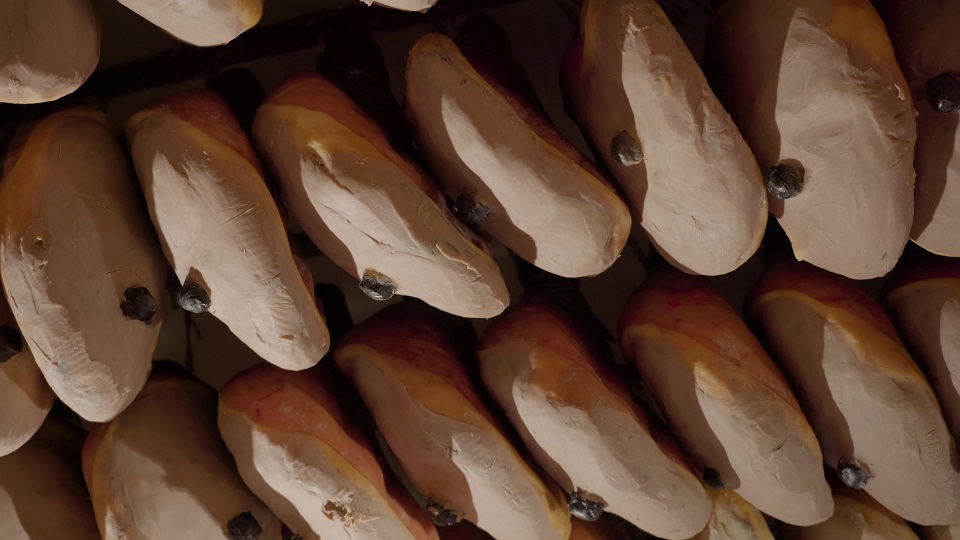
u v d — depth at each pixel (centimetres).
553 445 202
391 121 208
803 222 200
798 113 191
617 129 193
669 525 205
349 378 212
